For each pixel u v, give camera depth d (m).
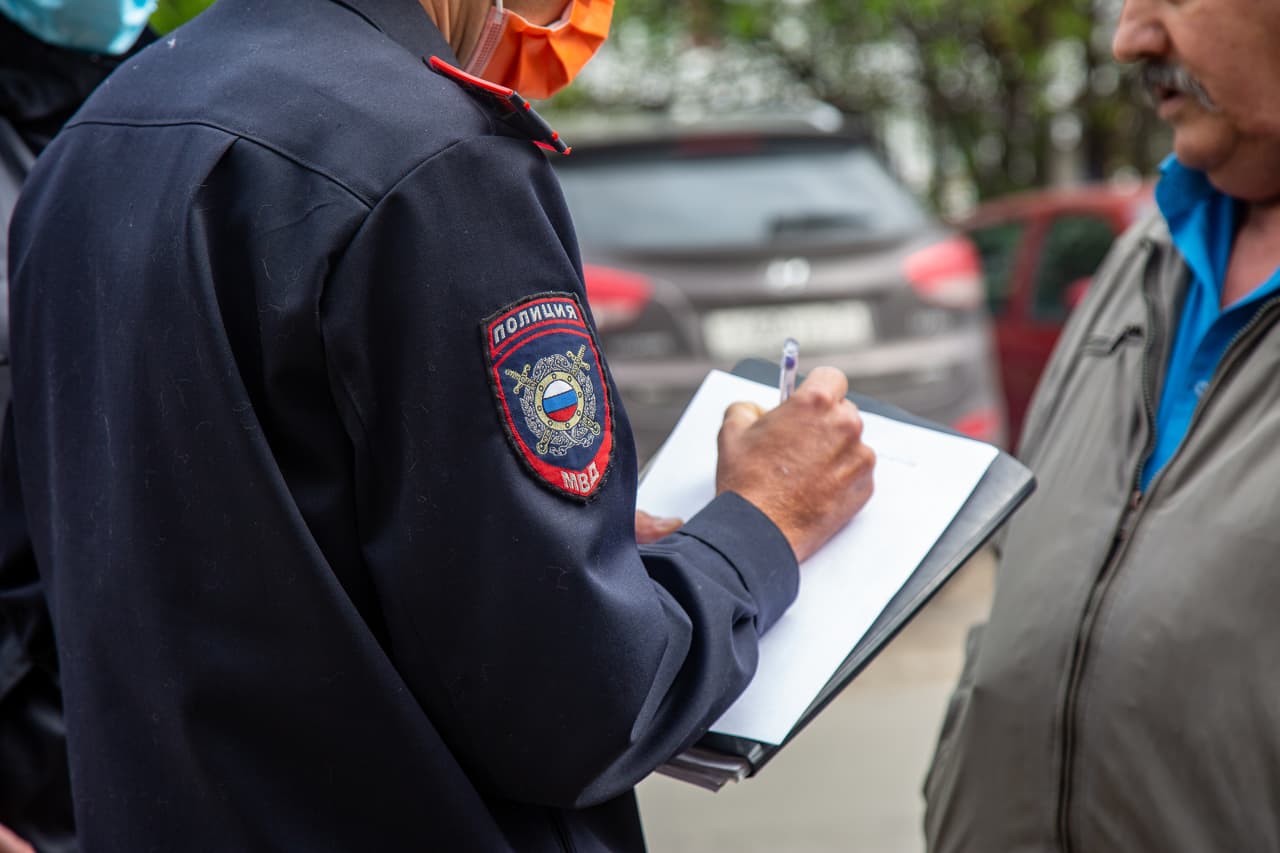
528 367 1.26
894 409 1.72
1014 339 7.02
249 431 1.25
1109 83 11.91
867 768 4.42
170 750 1.32
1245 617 1.65
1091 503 1.86
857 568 1.52
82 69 2.04
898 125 13.57
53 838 1.79
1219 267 1.89
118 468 1.33
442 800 1.30
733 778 1.42
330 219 1.23
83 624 1.38
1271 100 1.72
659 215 5.12
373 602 1.31
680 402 4.95
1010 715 1.86
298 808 1.31
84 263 1.39
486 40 1.43
